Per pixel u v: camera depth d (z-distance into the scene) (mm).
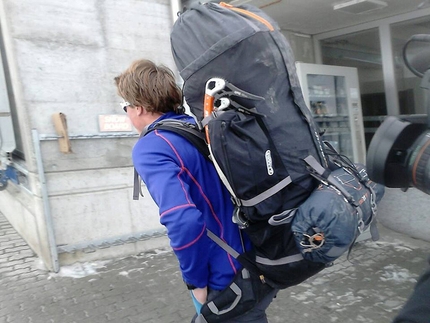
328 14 4938
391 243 4828
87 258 4602
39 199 4348
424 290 980
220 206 1653
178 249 1482
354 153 5371
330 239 1416
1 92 4824
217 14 1531
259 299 1637
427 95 1089
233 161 1417
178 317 3354
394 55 5344
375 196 1658
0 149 5066
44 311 3570
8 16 4078
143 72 1790
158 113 1835
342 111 5371
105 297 3787
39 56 4262
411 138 1146
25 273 4406
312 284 3846
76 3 4438
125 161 4789
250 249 1656
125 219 4809
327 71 5105
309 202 1467
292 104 1544
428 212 4789
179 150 1588
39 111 4293
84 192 4551
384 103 5559
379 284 3766
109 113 4676
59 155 4398
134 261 4668
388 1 4531
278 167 1473
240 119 1455
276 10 4688
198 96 1559
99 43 4594
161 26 5027
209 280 1651
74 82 4457
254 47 1465
